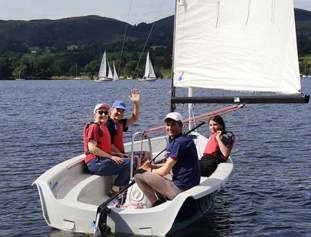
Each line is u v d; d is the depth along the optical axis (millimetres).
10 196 7254
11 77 104188
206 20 6586
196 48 6609
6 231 5680
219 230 5621
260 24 6566
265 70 6590
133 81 79938
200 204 5660
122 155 6359
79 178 6043
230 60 6625
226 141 6383
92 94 42562
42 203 5344
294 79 6473
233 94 6664
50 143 12766
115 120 6566
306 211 6402
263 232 5617
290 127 15945
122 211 5023
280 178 8273
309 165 9367
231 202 6816
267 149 11391
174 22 6617
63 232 5281
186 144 5352
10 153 11242
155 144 7727
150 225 4980
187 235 5387
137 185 5438
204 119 6816
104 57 78938
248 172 8797
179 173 5383
